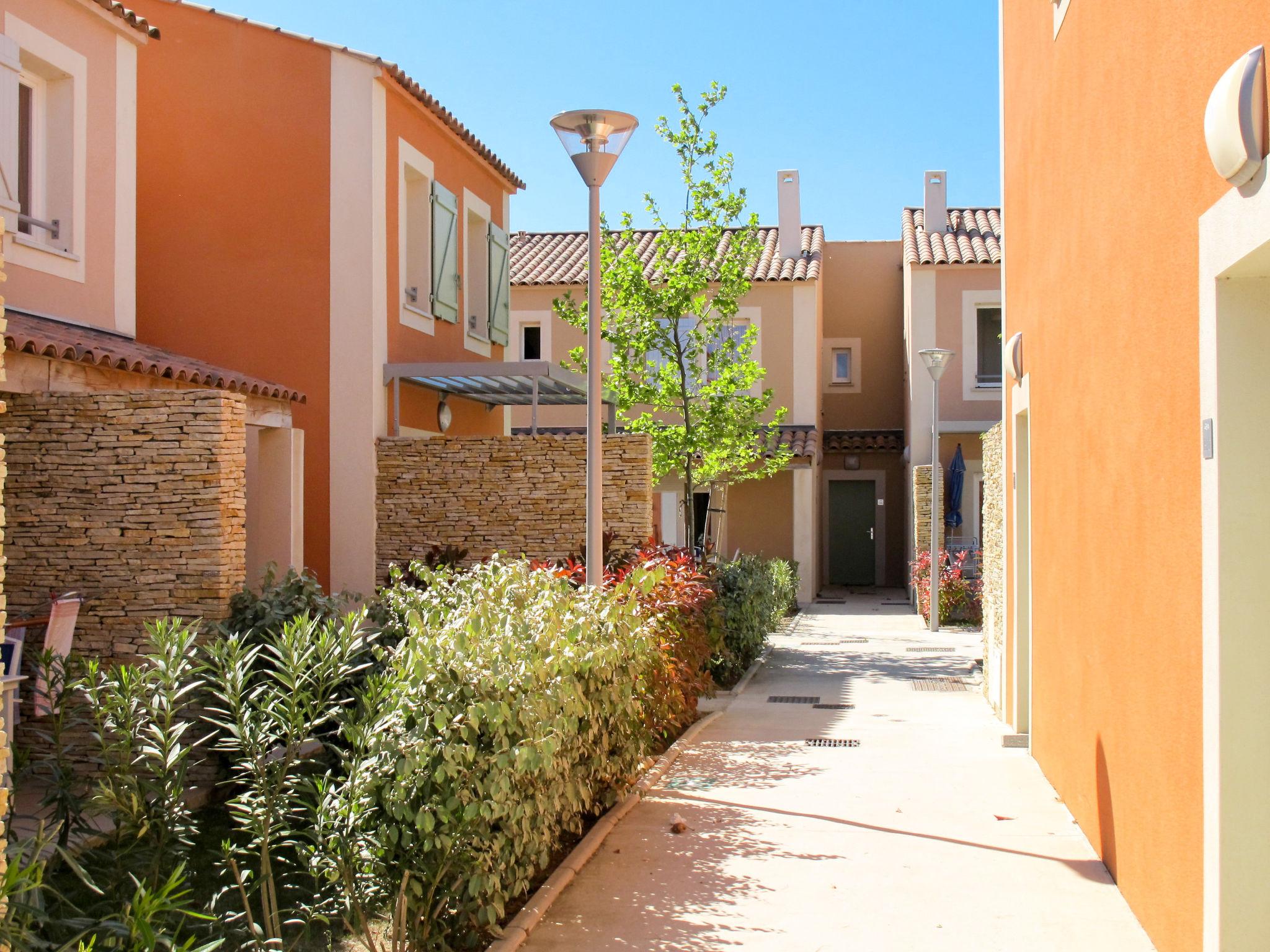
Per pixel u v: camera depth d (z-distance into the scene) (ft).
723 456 58.85
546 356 83.61
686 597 34.01
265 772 15.75
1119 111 17.54
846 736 32.58
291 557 35.45
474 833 15.48
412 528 41.70
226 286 42.34
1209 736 12.92
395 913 14.65
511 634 17.72
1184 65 13.85
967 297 79.61
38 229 32.78
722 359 57.98
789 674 48.03
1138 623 16.69
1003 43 33.35
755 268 86.38
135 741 16.58
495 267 53.83
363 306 41.57
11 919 10.66
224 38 42.63
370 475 41.42
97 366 27.96
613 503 40.96
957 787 25.62
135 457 25.40
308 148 42.04
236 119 42.50
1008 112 32.55
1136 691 16.85
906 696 41.70
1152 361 15.71
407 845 14.88
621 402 56.90
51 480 25.61
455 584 23.03
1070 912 17.17
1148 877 16.15
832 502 95.40
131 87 35.65
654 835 21.63
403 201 43.93
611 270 55.67
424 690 15.67
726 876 19.07
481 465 41.39
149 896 11.37
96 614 25.23
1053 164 24.26
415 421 45.91
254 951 15.16
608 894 18.21
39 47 31.78
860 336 96.07
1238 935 12.50
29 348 25.54
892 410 95.50
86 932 11.60
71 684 18.40
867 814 23.09
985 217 89.35
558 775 18.54
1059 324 23.84
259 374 42.06
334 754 20.71
